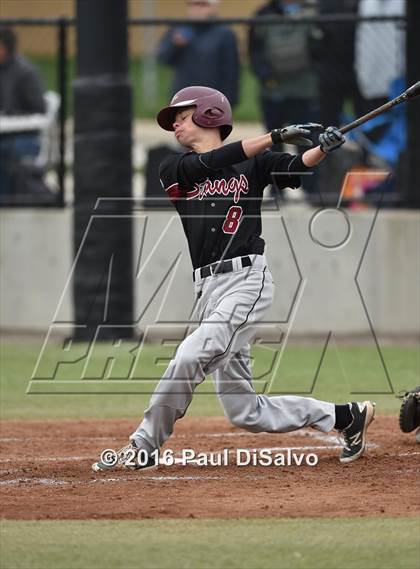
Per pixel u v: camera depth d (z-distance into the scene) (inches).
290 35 1790.1
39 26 1820.9
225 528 749.9
